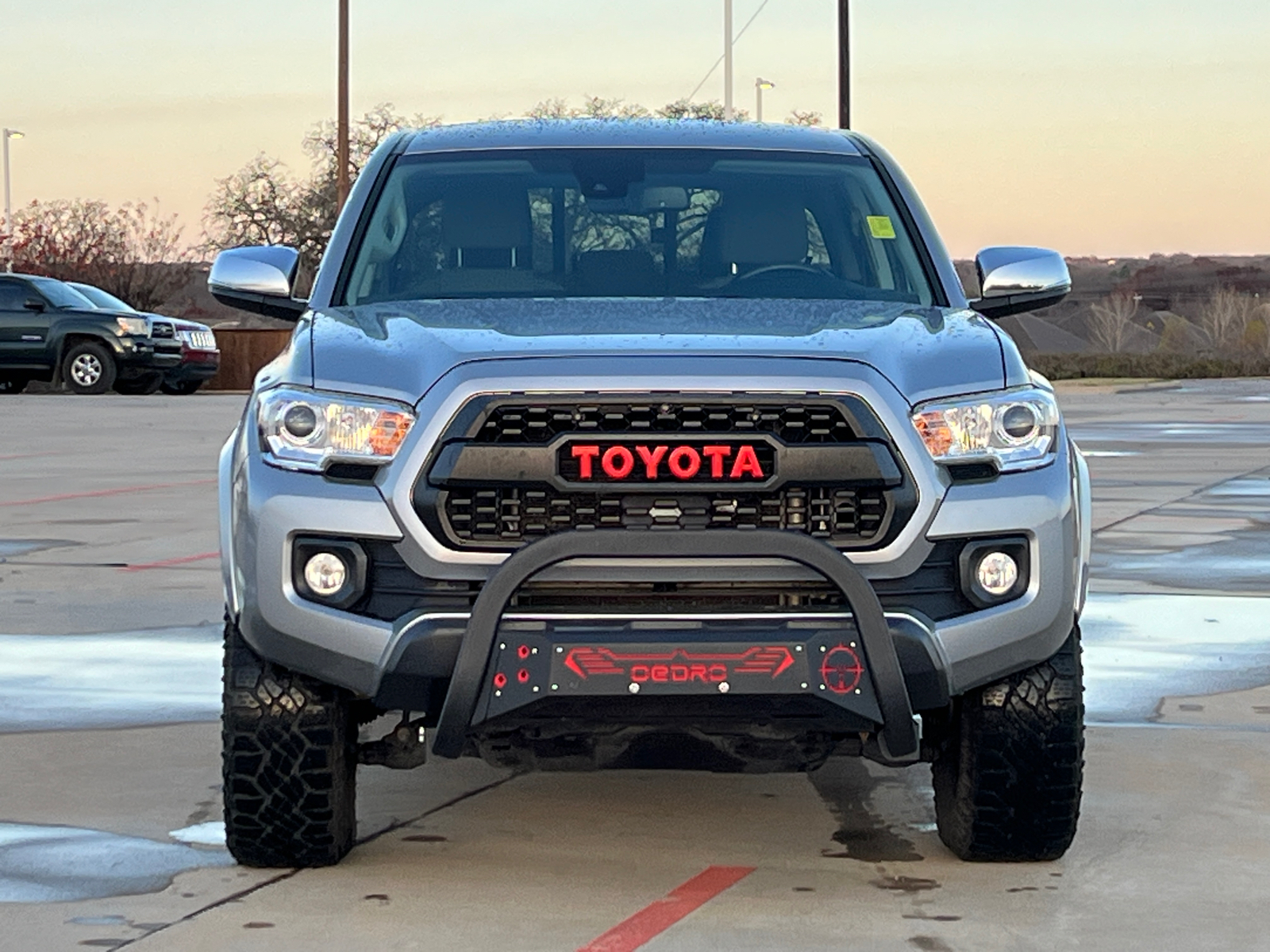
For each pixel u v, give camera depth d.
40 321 32.50
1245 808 6.06
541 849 5.61
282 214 57.03
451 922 4.89
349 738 5.39
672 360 5.00
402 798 6.20
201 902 5.05
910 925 4.88
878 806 6.14
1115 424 27.25
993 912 4.99
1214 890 5.19
